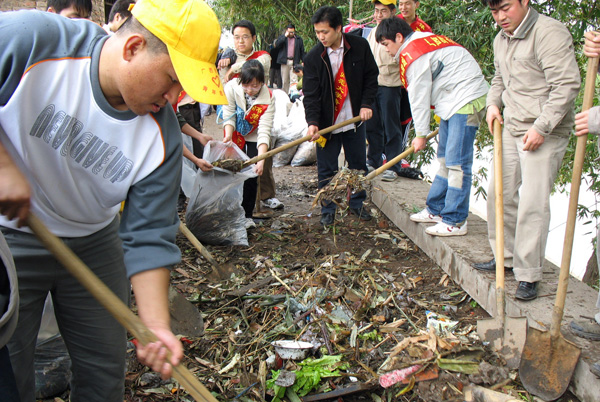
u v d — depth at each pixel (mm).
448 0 5672
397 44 4043
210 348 3014
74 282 1840
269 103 4695
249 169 4398
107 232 1936
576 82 2805
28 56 1477
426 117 3939
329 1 9656
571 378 2562
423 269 4066
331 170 4879
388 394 2646
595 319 2812
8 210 1324
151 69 1458
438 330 3102
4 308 1421
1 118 1497
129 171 1659
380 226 4980
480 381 2625
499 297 2934
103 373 1980
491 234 3463
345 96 4645
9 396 1473
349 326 3164
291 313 3330
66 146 1605
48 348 2578
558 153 2986
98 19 8633
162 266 1624
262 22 12562
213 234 4445
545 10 4902
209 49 1507
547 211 2994
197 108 5027
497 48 3271
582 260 7098
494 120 3350
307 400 2621
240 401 2596
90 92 1562
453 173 3945
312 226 5023
